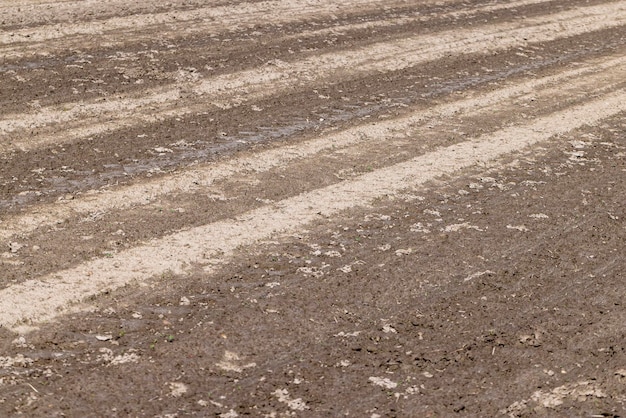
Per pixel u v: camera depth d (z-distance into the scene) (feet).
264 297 25.80
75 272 26.37
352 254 28.63
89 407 20.66
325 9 58.95
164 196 31.96
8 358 22.18
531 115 43.04
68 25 50.55
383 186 33.86
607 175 36.50
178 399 21.16
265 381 22.06
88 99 40.70
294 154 36.42
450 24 58.59
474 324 25.05
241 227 29.89
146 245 28.30
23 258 26.99
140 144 36.60
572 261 29.01
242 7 57.52
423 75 48.11
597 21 63.26
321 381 22.17
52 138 36.50
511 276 27.84
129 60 45.96
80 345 22.99
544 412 21.44
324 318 24.95
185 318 24.50
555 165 37.11
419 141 38.70
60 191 31.91
